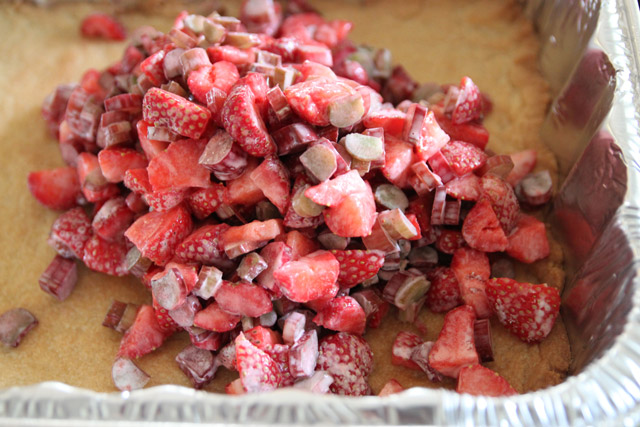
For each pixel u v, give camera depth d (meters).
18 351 0.34
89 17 0.43
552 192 0.36
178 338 0.34
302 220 0.32
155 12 0.44
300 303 0.33
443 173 0.34
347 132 0.33
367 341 0.34
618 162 0.31
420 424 0.27
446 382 0.33
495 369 0.33
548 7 0.40
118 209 0.35
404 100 0.39
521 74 0.40
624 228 0.30
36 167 0.39
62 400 0.27
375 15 0.44
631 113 0.32
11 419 0.27
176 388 0.27
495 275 0.35
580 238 0.33
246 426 0.27
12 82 0.42
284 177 0.32
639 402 0.27
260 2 0.40
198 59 0.33
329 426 0.26
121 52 0.44
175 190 0.33
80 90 0.37
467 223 0.34
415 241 0.35
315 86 0.32
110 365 0.34
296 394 0.27
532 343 0.34
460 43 0.42
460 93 0.35
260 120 0.32
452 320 0.33
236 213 0.33
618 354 0.28
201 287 0.31
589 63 0.34
